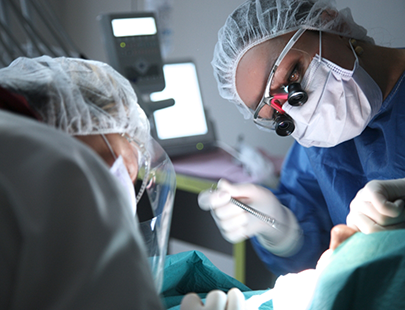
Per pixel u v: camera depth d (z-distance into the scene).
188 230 2.14
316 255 1.32
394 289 0.58
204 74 2.71
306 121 1.11
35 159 0.39
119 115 0.66
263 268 1.89
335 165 1.31
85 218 0.38
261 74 1.10
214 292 0.72
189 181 1.94
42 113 0.60
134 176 0.70
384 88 1.15
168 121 2.30
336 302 0.60
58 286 0.35
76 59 0.72
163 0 2.65
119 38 2.17
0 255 0.36
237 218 1.29
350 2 1.96
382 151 1.18
